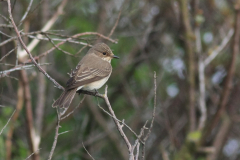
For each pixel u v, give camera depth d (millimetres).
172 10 13914
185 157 11539
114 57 10570
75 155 13430
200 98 12086
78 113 14102
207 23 14336
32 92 14078
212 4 13578
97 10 14234
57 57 13750
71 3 13844
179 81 14312
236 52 10992
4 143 10828
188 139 11602
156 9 14383
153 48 14703
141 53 14352
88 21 13961
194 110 12305
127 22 14258
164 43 14500
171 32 14453
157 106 14148
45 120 13742
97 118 13344
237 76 13750
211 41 14516
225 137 13555
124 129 13883
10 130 10562
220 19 14023
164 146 13836
